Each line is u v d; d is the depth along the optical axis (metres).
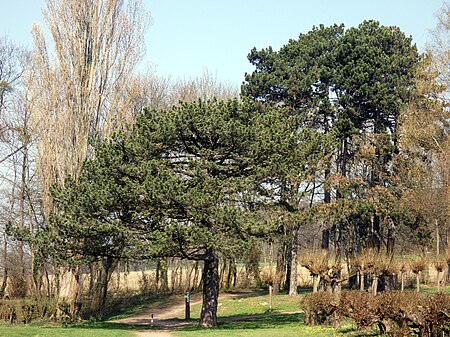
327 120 38.66
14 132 39.62
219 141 22.66
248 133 22.36
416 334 15.06
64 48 33.91
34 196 40.03
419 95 35.09
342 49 38.38
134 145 22.62
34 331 20.23
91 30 34.72
